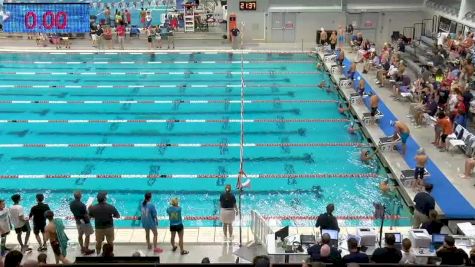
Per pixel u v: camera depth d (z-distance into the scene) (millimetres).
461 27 24641
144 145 16781
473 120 17312
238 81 23219
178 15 30844
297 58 26906
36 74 24203
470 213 12461
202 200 13672
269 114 19359
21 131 17812
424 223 10445
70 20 27719
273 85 22641
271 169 15219
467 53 20797
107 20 30047
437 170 14641
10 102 20547
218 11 32281
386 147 15758
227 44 29000
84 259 8250
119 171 15148
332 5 28969
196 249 11008
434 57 21656
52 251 10828
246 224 12258
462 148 15805
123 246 11125
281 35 29516
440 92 17797
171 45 28781
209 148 16562
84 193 14008
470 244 9922
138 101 20703
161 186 14359
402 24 29141
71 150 16438
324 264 6996
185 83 22938
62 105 20266
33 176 14875
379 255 8375
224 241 11305
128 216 12945
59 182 14578
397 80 20812
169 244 11219
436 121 16266
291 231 11500
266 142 16984
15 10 27438
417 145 16203
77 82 23078
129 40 29734
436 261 8531
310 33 29422
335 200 13641
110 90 22000
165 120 18781
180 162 15664
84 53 27703
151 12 34844
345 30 28750
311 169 15234
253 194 13945
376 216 12336
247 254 10344
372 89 21438
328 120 18812
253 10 29047
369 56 23656
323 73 24344
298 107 20047
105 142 17000
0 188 14266
